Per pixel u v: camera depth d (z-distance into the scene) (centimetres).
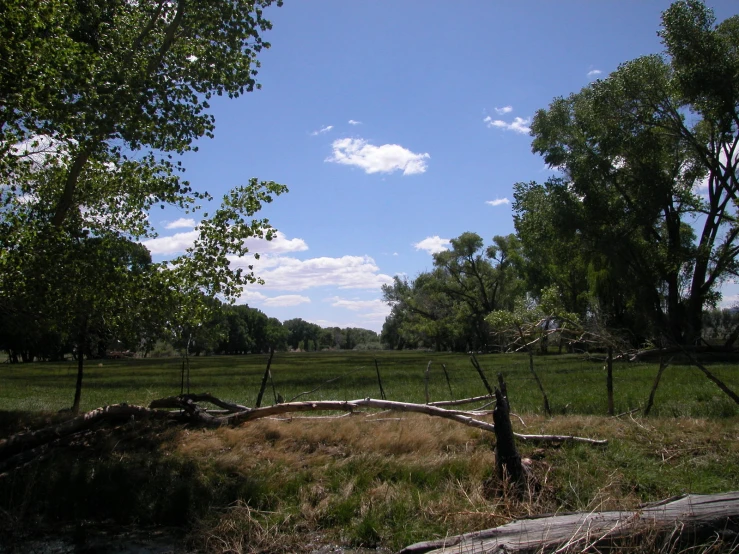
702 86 2805
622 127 3238
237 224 1113
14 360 6956
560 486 697
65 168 1114
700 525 480
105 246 1007
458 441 924
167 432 963
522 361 4119
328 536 626
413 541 588
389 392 1889
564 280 4875
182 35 1057
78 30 945
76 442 940
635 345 2252
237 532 626
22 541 628
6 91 811
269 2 1051
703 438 895
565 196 3347
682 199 3403
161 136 975
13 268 930
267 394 1983
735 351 3400
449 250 7188
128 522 684
